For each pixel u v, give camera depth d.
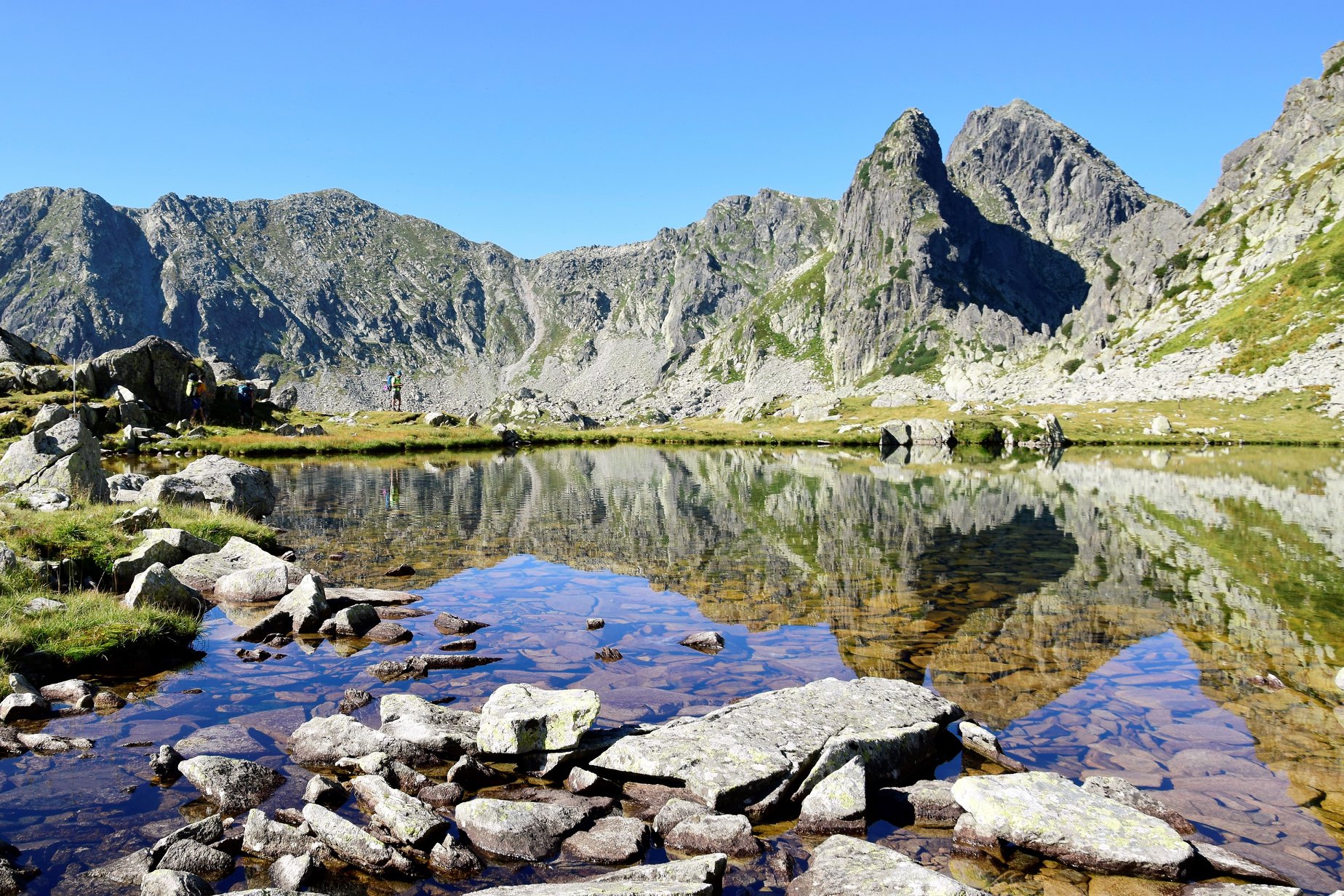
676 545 23.38
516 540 23.61
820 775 8.45
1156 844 6.98
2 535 15.10
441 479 42.09
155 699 10.52
